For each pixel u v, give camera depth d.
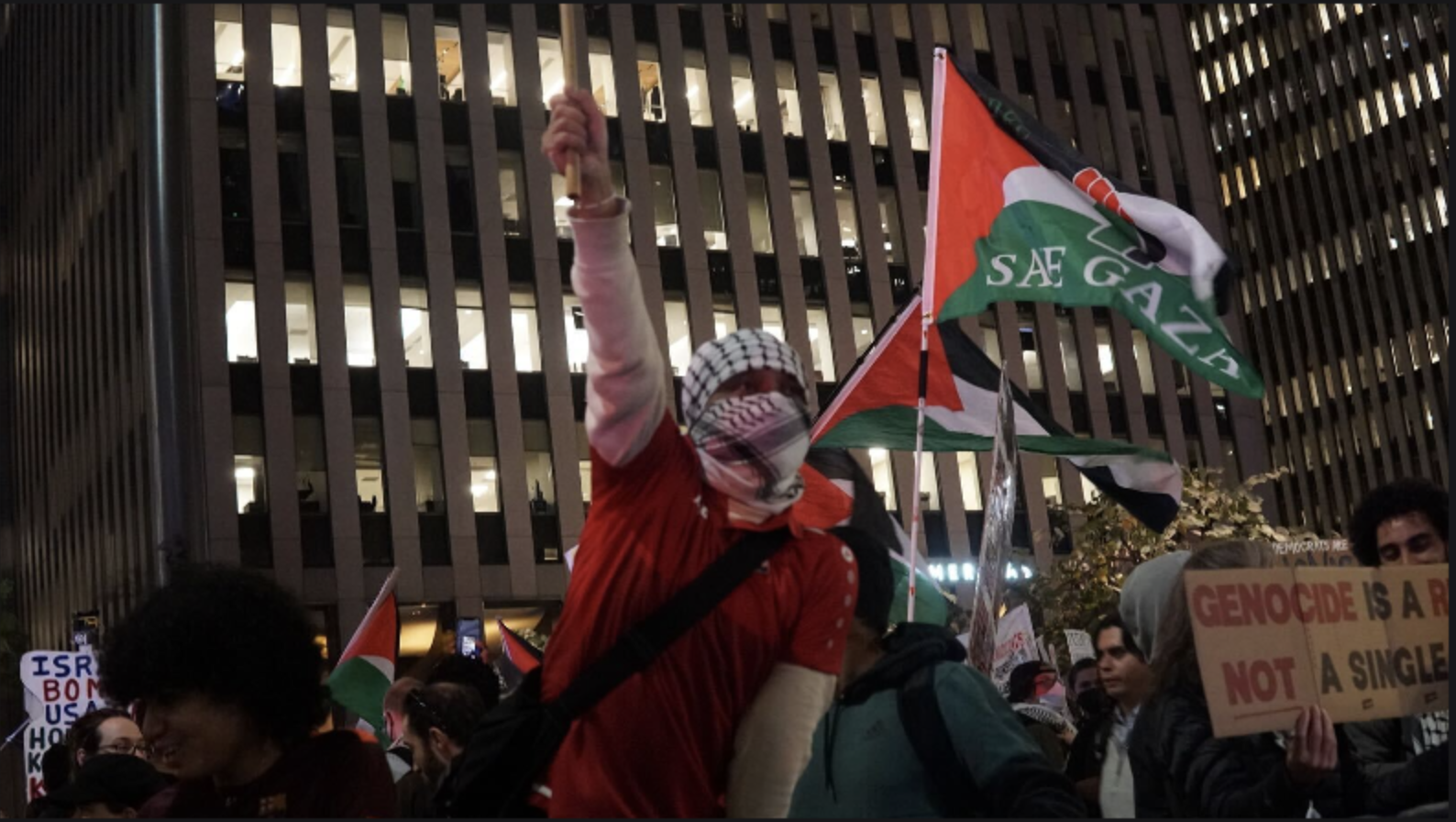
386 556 43.81
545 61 49.50
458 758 3.16
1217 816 3.77
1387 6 75.06
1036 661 8.81
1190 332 5.70
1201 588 3.63
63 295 59.12
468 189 47.50
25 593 64.44
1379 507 5.00
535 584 45.12
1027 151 6.14
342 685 8.66
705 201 50.78
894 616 5.03
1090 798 5.38
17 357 67.75
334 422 44.12
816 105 53.12
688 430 3.07
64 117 60.25
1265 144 82.75
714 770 2.91
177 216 44.41
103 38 54.44
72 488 56.44
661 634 2.83
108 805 4.89
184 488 42.81
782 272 51.06
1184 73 60.28
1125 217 5.82
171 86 45.22
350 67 46.97
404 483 44.38
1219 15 85.94
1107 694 5.25
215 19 45.78
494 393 46.16
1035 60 57.50
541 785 2.94
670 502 2.87
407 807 5.69
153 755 3.56
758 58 52.66
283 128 45.81
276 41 46.38
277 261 44.72
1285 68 81.50
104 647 3.57
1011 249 6.05
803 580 2.95
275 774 3.47
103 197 53.41
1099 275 5.86
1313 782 3.66
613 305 2.72
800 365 3.07
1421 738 4.29
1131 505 6.80
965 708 3.61
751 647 2.87
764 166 51.78
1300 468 79.69
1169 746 3.98
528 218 47.97
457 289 46.56
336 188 45.97
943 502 49.53
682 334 49.34
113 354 50.97
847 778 3.73
